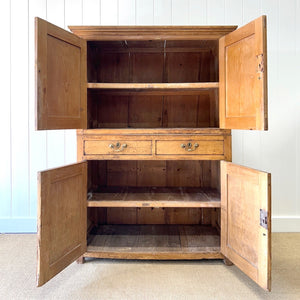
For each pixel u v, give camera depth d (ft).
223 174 5.72
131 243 6.23
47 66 4.78
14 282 5.18
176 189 7.04
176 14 7.52
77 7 7.52
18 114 7.53
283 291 4.90
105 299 4.67
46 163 7.63
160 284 5.14
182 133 5.86
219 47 5.87
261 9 7.46
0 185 7.61
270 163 7.56
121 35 5.91
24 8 7.45
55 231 4.94
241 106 5.22
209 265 5.88
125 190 6.92
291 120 7.52
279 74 7.48
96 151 5.92
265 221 4.46
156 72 7.27
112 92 7.02
